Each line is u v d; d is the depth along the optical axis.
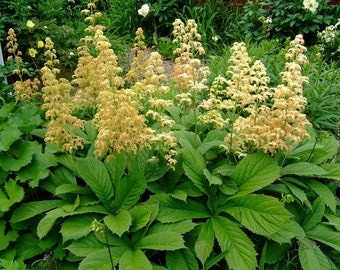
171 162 2.88
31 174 2.96
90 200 2.92
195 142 3.26
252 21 7.80
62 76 6.36
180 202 2.89
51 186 3.03
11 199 2.83
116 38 7.73
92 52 6.39
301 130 2.70
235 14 8.33
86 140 3.40
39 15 6.78
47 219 2.67
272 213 2.62
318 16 7.43
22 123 3.42
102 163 2.97
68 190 2.84
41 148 3.19
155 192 2.96
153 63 3.21
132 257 2.55
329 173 3.16
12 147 3.03
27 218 2.81
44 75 3.08
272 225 2.58
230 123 3.56
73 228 2.68
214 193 2.92
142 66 3.57
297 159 3.18
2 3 6.39
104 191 2.90
